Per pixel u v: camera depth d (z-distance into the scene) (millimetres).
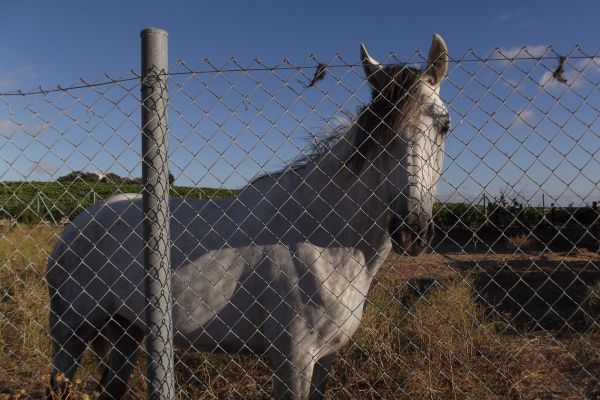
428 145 1924
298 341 2027
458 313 3771
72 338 2518
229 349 2232
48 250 3432
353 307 2117
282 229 2125
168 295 1736
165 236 1720
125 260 2322
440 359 3197
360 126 2041
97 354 2707
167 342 1731
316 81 1735
